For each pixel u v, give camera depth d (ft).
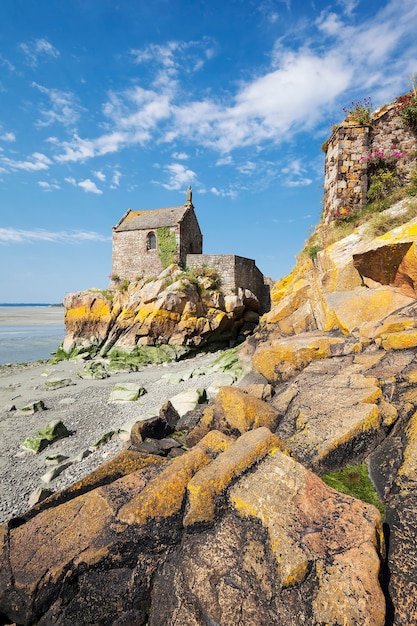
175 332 97.55
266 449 17.42
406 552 12.85
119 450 33.37
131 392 53.16
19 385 73.20
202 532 15.30
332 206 48.57
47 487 28.99
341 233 43.57
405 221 34.65
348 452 18.84
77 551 15.65
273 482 15.51
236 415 25.09
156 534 15.81
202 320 99.96
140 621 14.80
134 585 15.17
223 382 46.37
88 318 105.29
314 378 26.43
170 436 31.42
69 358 103.91
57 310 576.61
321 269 42.63
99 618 15.01
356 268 34.50
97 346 103.55
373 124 46.47
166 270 111.34
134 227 123.95
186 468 17.54
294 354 32.07
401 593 11.68
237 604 12.32
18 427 44.86
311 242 55.01
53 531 16.52
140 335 97.14
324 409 21.72
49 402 57.16
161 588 14.74
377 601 10.90
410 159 44.86
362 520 13.34
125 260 124.47
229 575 13.14
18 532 16.76
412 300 30.09
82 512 17.01
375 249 31.40
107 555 15.57
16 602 15.08
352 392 22.17
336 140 47.29
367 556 11.91
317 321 41.39
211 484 15.92
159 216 126.52
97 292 108.88
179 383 57.26
